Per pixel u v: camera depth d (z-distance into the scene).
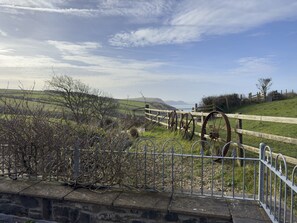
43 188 4.12
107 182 4.18
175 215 3.45
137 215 3.57
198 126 11.55
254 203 3.66
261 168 3.66
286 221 3.16
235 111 24.64
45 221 3.91
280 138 5.08
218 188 4.89
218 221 3.33
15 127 4.58
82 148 4.29
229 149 7.04
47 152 4.43
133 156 4.21
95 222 3.72
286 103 23.33
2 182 4.38
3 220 4.05
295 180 4.52
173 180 4.15
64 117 5.58
